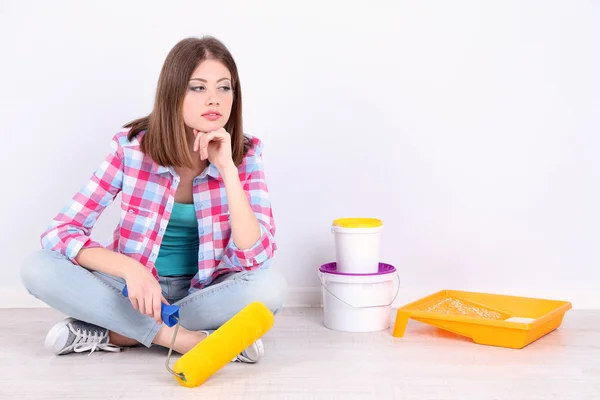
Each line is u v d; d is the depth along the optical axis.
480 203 2.51
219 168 1.80
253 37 2.47
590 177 2.49
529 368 1.80
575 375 1.74
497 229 2.51
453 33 2.46
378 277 2.17
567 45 2.46
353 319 2.18
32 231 2.51
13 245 2.51
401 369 1.79
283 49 2.47
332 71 2.48
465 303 2.35
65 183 2.50
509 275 2.51
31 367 1.81
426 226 2.51
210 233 1.91
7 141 2.48
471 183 2.50
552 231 2.50
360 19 2.46
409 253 2.52
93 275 1.84
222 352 1.69
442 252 2.51
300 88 2.48
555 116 2.47
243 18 2.46
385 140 2.50
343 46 2.47
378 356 1.91
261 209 1.93
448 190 2.51
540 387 1.66
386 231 2.52
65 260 1.83
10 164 2.49
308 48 2.47
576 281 2.51
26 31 2.45
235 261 1.89
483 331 2.02
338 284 2.19
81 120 2.48
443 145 2.49
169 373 1.76
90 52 2.46
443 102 2.48
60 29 2.45
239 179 1.90
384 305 2.21
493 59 2.47
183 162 1.81
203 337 1.82
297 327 2.24
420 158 2.50
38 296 1.86
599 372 1.77
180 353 1.89
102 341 1.92
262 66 2.47
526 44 2.46
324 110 2.49
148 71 2.47
